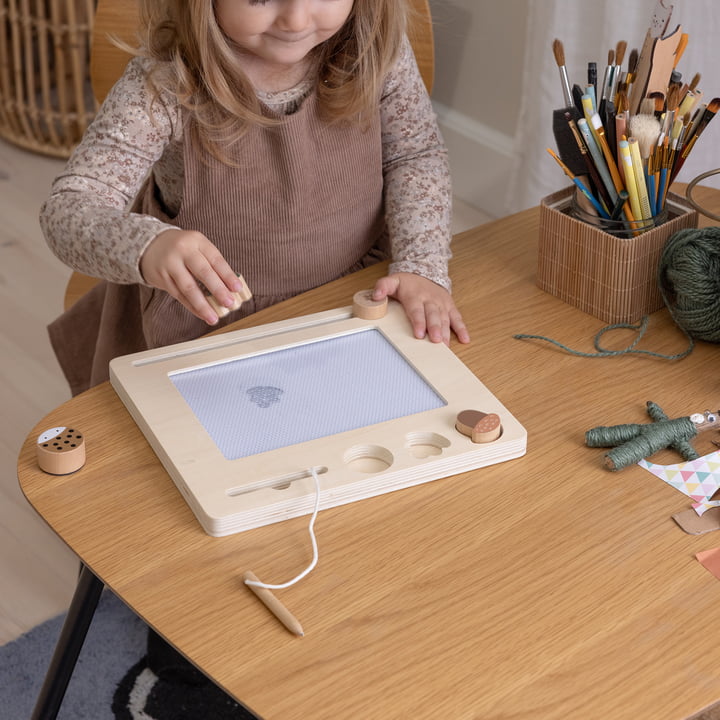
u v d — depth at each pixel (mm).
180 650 694
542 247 1061
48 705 1053
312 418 880
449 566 757
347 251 1239
